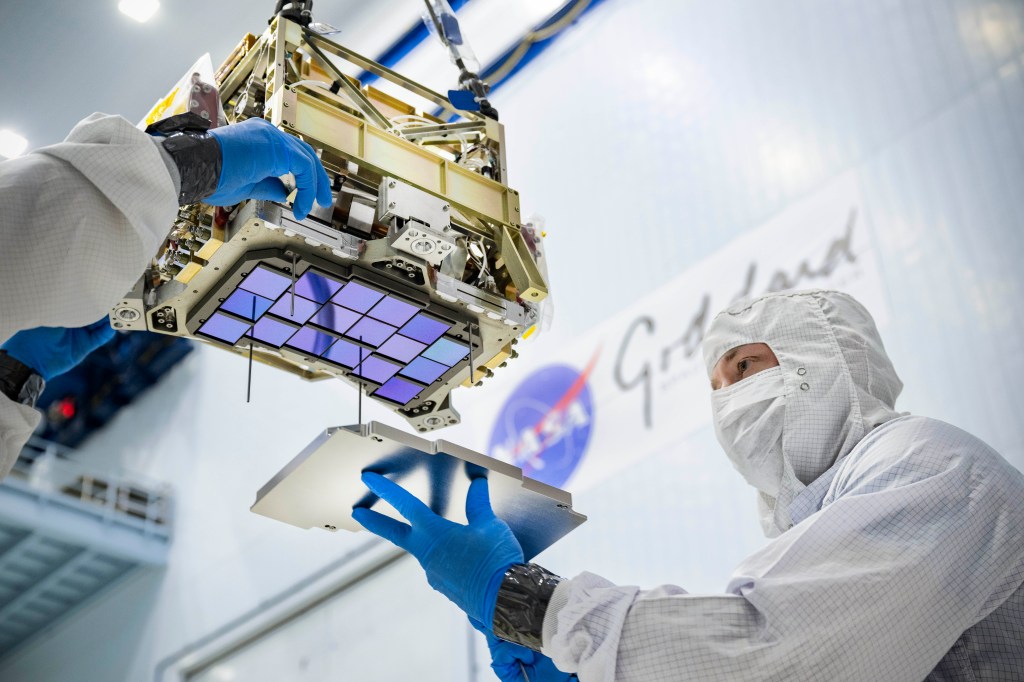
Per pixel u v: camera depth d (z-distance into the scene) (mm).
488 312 2883
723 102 8586
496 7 10148
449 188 2982
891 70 7488
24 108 8766
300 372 3338
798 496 2549
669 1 9383
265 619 11664
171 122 2502
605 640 2127
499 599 2312
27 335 2820
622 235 8906
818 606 2068
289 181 2619
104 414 15570
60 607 15391
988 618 2197
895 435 2422
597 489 8203
